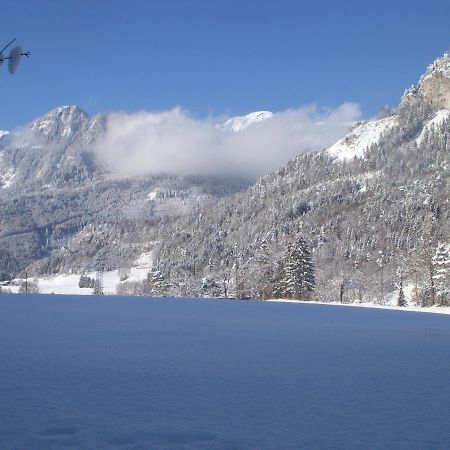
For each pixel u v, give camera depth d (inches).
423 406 568.7
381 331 1478.8
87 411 531.2
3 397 587.2
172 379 698.8
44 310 2297.0
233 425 490.9
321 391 639.1
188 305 3112.7
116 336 1206.9
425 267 3858.3
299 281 4490.7
